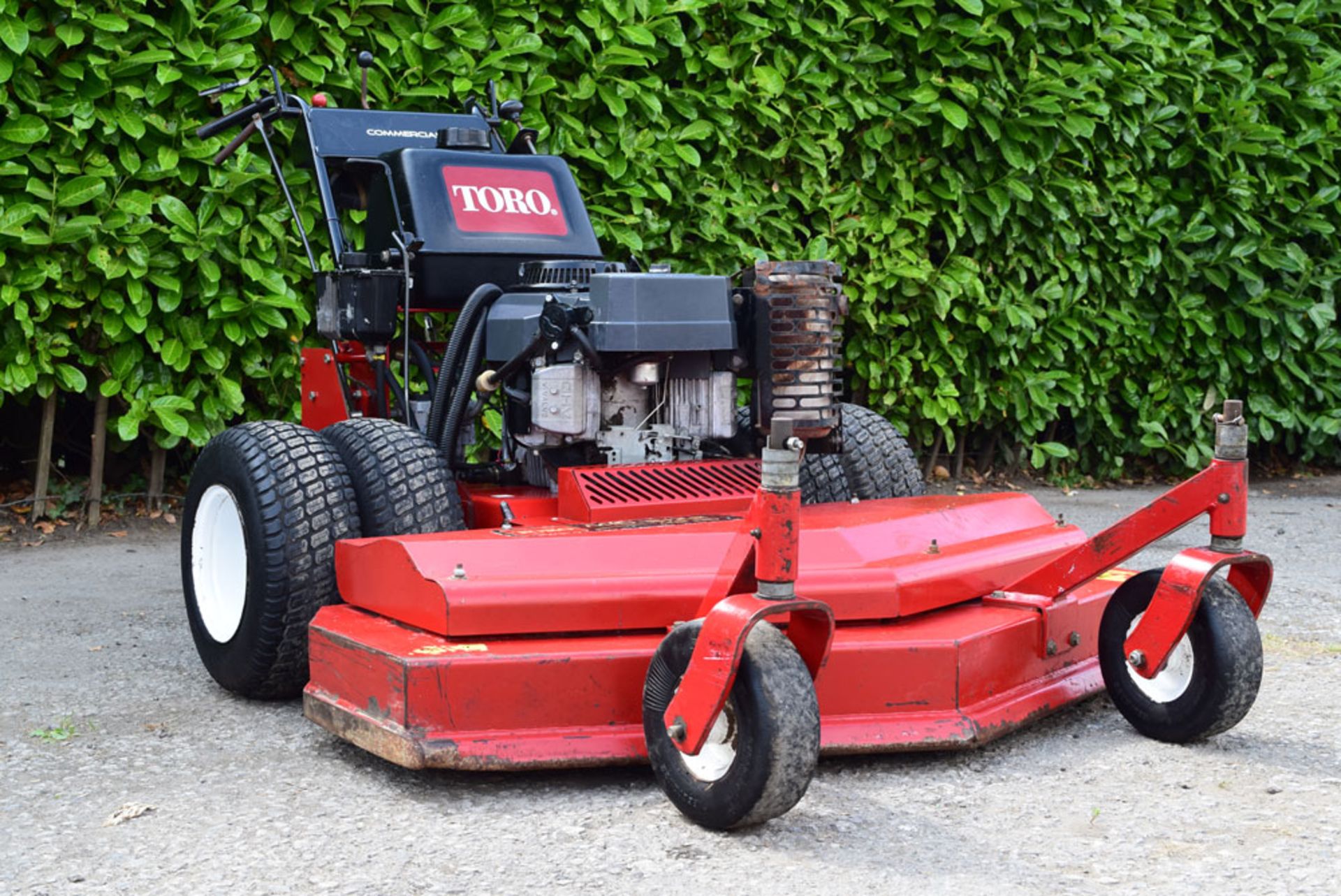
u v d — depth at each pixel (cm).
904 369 820
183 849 297
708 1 731
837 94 790
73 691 430
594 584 345
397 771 351
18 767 355
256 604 398
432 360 558
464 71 688
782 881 278
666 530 367
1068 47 845
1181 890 273
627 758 330
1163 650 356
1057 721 394
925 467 905
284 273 678
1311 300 920
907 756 360
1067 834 304
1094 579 412
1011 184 811
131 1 629
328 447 414
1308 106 933
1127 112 866
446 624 337
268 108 528
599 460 424
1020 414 862
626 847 297
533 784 340
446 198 478
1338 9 956
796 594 335
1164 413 920
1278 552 684
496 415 691
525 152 556
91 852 296
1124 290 901
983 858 290
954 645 347
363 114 532
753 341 424
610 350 396
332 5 673
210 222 654
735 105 765
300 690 418
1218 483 356
